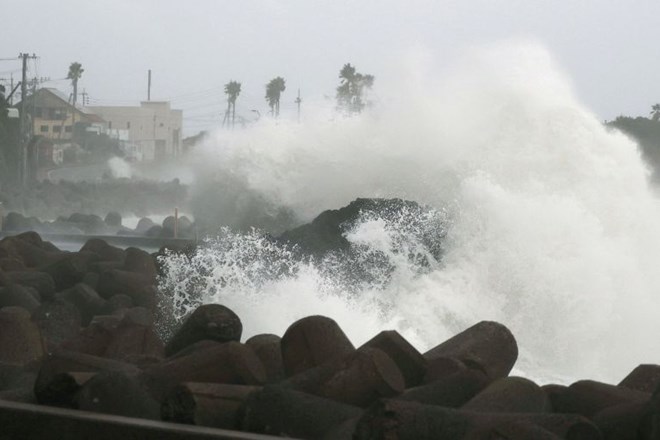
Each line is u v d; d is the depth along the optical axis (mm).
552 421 9688
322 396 10703
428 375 11859
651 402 9781
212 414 10414
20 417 10484
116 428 10016
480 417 9828
